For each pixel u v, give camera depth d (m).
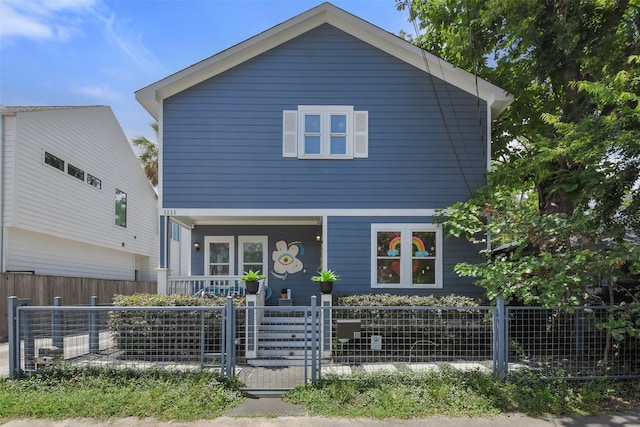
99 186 17.11
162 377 5.83
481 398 5.26
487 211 7.62
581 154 6.82
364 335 8.09
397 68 9.73
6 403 5.04
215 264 12.31
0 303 10.45
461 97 9.70
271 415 4.91
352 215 9.48
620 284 6.85
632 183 6.63
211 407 5.06
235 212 9.43
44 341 6.91
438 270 9.37
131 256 20.84
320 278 8.39
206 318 7.96
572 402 5.25
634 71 6.53
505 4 7.81
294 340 8.68
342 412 4.96
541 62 8.72
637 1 8.30
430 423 4.74
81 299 13.91
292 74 9.69
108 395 5.27
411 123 9.66
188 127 9.50
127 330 7.62
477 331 7.82
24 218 12.28
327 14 9.67
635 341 6.17
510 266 6.59
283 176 9.52
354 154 9.59
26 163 12.41
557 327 6.43
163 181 9.42
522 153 11.23
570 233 6.38
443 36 11.25
